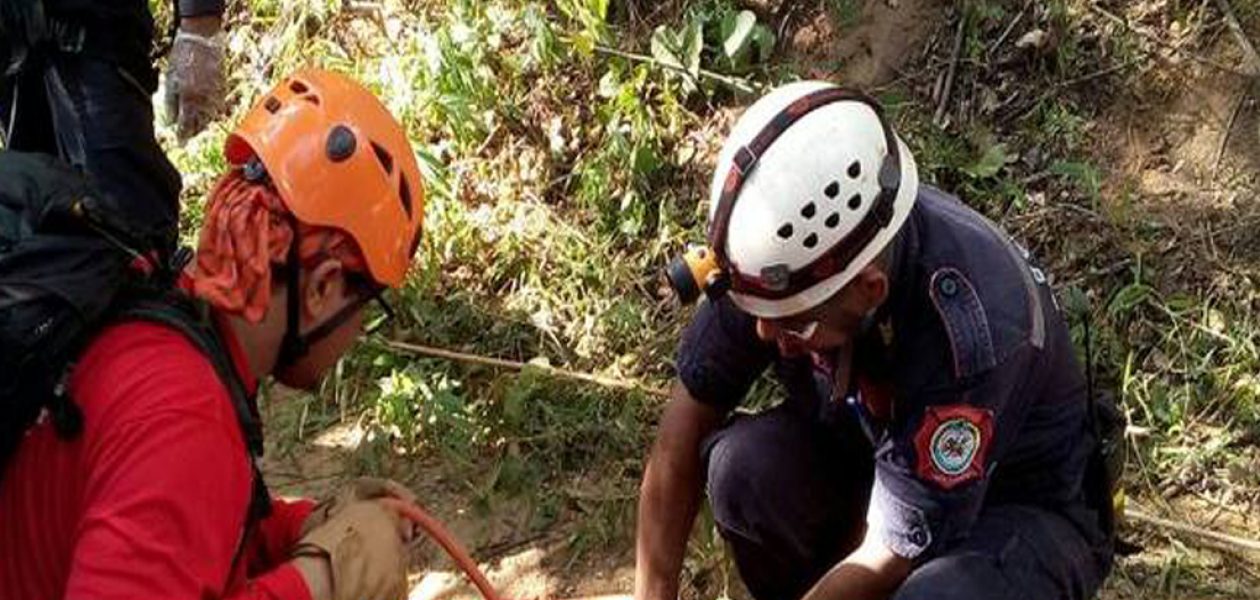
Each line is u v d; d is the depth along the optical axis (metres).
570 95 4.30
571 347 3.92
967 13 4.16
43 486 1.82
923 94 4.13
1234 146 3.89
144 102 3.01
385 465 3.72
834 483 2.85
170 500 1.74
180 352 1.82
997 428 2.41
